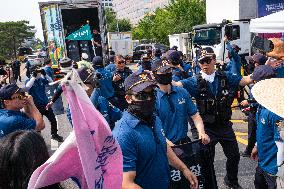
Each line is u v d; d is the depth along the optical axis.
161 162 2.40
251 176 4.80
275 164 2.89
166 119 3.44
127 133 2.25
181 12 34.91
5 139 1.28
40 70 6.73
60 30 14.32
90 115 1.36
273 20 4.64
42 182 1.23
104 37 14.70
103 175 1.41
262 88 1.86
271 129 2.83
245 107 4.90
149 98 2.29
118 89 6.54
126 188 2.19
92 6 14.45
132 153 2.23
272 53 4.14
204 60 3.88
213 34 15.55
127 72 6.97
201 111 3.99
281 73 4.43
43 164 1.23
